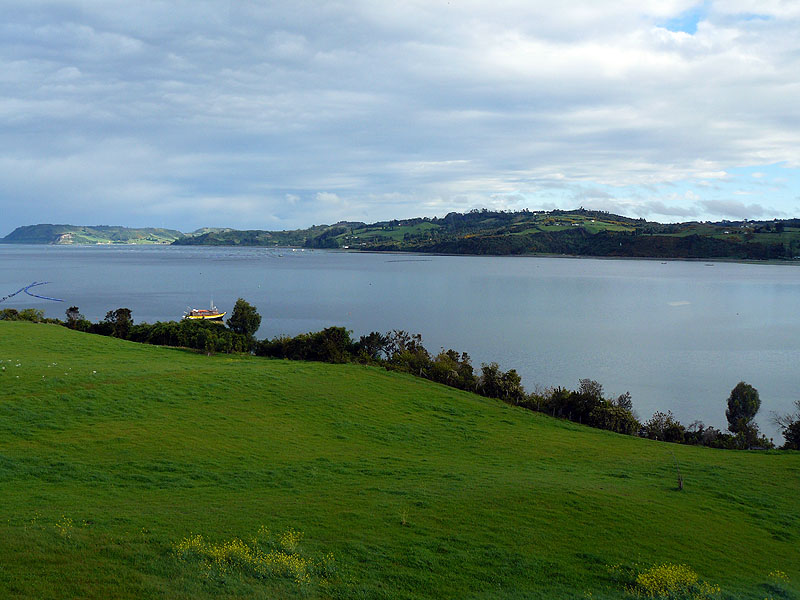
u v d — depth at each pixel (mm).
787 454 45562
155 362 62125
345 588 19625
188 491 28359
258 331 133500
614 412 56344
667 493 33188
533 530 25953
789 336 133375
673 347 119375
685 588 21703
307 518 25375
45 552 19469
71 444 34188
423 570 21484
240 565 20234
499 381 63938
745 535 27969
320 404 48469
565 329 141625
